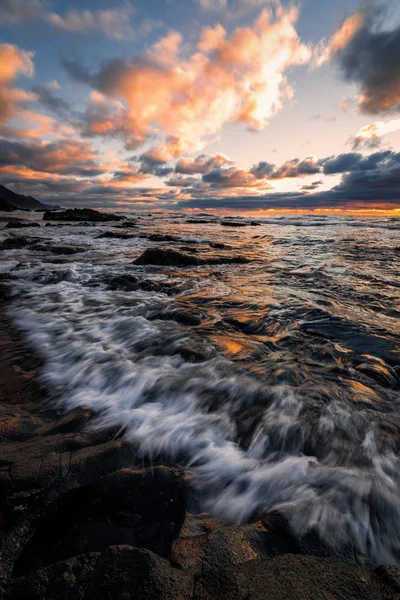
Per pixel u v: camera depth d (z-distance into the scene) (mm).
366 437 2371
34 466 2049
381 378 3193
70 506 1875
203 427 2547
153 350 4051
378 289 6887
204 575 1376
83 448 2268
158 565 1413
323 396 2877
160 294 6961
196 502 1901
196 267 10117
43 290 7520
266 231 25688
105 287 7699
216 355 3785
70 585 1348
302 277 8305
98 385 3268
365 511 1777
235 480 2055
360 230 25641
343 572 1385
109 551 1482
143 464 2180
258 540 1587
